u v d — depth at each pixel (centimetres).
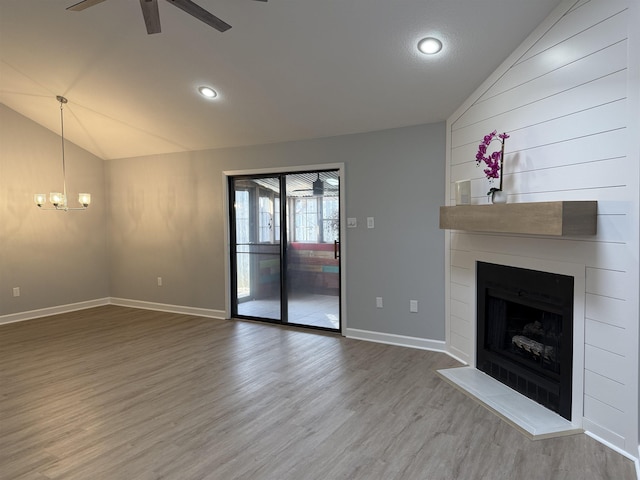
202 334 472
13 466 226
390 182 420
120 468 223
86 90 449
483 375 337
